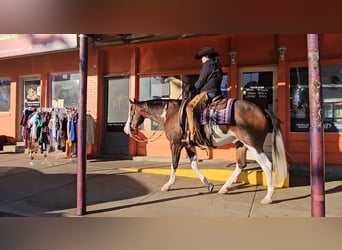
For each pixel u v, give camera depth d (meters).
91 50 9.62
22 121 9.39
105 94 9.77
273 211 4.85
